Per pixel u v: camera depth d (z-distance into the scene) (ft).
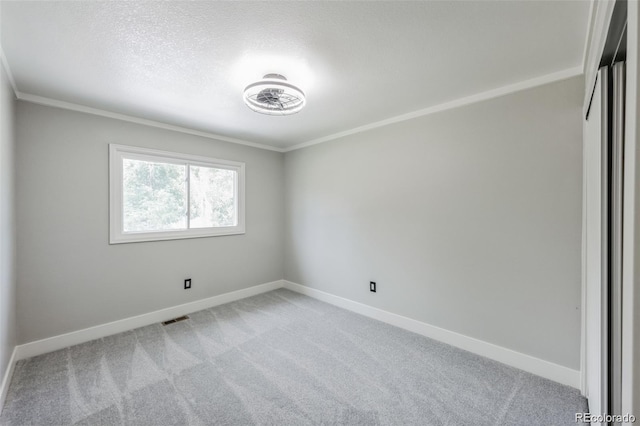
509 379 6.57
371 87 7.18
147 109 8.65
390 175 9.75
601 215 3.91
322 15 4.46
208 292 11.49
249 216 12.94
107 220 8.93
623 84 3.61
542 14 4.46
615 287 3.69
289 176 13.99
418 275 9.05
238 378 6.63
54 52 5.51
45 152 7.82
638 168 2.17
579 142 6.18
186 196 10.90
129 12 4.37
